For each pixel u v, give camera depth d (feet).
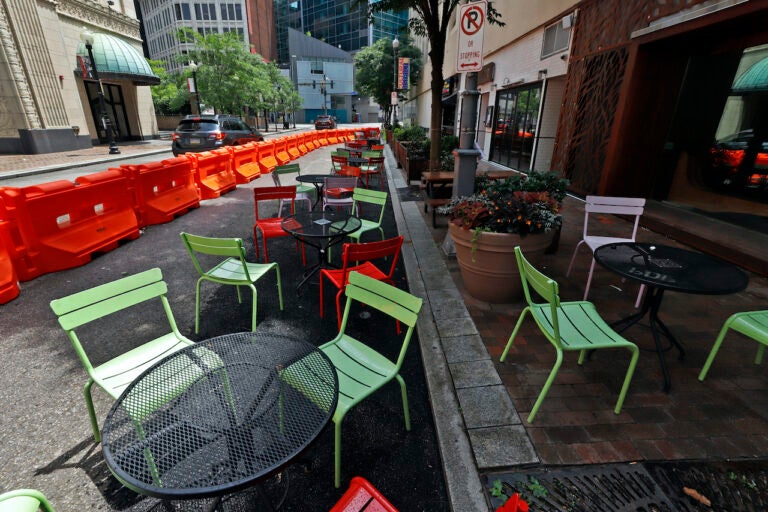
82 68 58.54
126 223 19.26
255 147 39.81
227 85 87.97
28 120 51.80
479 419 7.80
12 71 49.44
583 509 6.08
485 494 6.36
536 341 10.52
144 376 6.22
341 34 238.27
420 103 123.13
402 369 10.04
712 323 11.38
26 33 50.52
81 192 16.63
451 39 73.87
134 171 20.72
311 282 14.94
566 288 13.61
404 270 16.15
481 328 11.17
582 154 27.35
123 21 71.92
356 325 11.98
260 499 6.57
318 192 27.96
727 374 9.16
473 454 7.06
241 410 5.45
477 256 11.65
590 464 6.83
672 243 18.03
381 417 8.45
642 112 21.84
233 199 29.37
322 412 5.43
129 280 7.61
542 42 34.24
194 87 81.82
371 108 269.44
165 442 4.91
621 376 9.12
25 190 14.26
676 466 6.78
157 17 213.46
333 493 6.73
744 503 6.15
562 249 17.29
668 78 21.16
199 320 12.19
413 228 21.31
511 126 43.50
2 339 11.07
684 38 18.90
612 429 7.55
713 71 20.70
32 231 14.61
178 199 24.59
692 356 9.86
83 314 6.95
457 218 12.63
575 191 28.19
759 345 9.97
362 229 16.03
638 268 8.89
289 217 15.06
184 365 6.48
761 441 7.28
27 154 52.47
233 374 6.20
